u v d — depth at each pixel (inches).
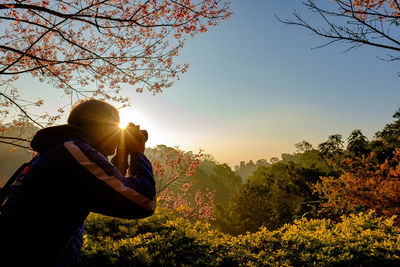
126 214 32.6
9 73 126.1
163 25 161.9
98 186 31.3
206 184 2684.5
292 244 118.6
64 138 35.9
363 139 845.2
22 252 28.6
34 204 30.5
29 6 127.4
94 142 39.4
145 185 35.0
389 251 104.1
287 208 1085.8
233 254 112.3
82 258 104.7
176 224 147.2
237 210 1338.6
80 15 141.1
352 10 115.9
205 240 126.0
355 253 106.3
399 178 198.4
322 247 113.8
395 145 460.8
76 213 32.6
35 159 35.2
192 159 348.5
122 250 111.1
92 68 195.5
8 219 30.0
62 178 31.4
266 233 130.8
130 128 42.0
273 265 103.6
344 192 231.9
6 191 36.5
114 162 42.4
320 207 273.1
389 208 188.1
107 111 41.2
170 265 104.4
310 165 1277.1
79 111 39.8
